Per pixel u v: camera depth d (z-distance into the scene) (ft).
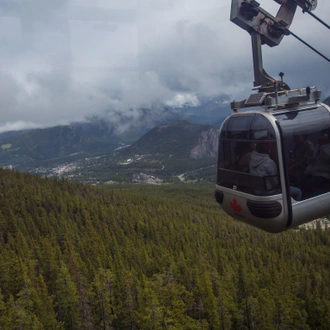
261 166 25.04
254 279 121.70
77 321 98.32
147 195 359.87
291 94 26.30
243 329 100.63
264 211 25.11
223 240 188.14
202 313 99.35
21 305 90.12
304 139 25.50
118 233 177.58
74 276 110.63
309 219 26.81
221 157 29.35
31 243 146.30
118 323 103.30
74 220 205.57
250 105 27.45
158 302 91.20
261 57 27.68
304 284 121.80
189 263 133.59
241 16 26.78
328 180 26.32
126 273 111.24
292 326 99.91
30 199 214.48
